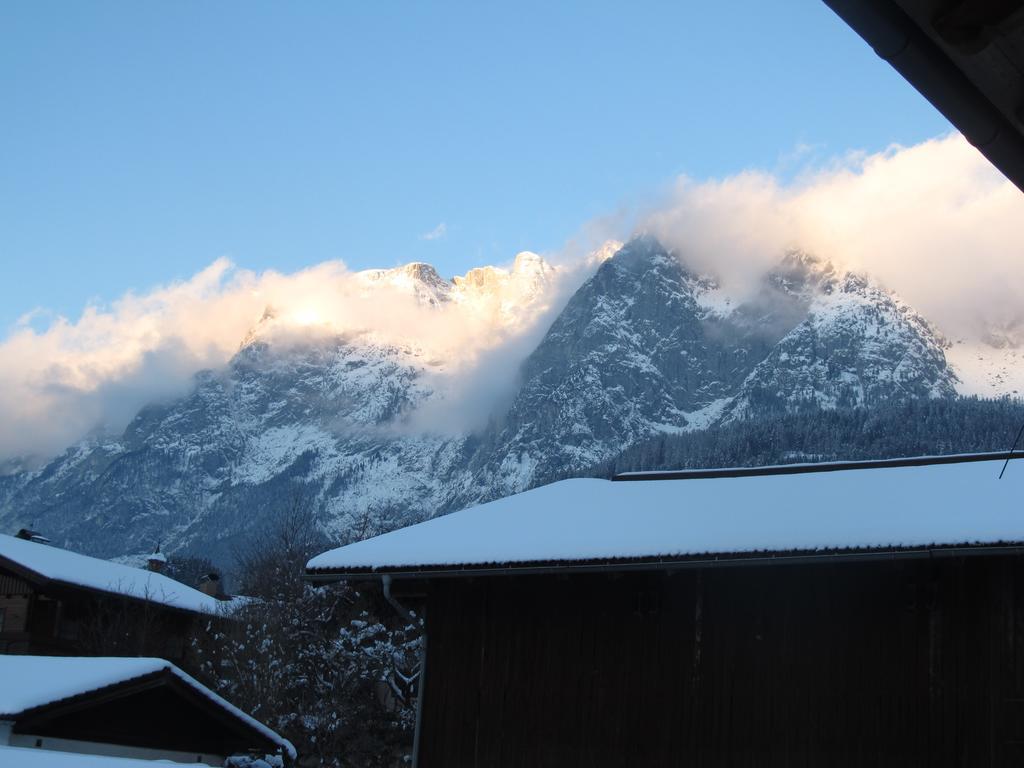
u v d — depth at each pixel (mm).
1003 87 6254
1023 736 14430
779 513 16531
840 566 16109
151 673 22750
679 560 15609
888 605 15680
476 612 18219
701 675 16438
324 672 40219
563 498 19875
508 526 18234
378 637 40312
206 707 23688
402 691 39969
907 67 6211
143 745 22594
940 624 15289
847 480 18312
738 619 16484
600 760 16656
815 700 15703
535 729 17219
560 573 16641
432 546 17875
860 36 6125
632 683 16828
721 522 16547
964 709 14852
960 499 15906
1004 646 14836
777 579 16453
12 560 42281
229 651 41969
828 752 15422
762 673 16109
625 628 17141
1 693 21016
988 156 6715
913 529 14734
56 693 21156
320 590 41438
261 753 24516
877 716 15312
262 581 48969
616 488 20297
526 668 17578
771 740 15766
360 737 39719
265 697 38906
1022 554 14375
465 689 17844
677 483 20203
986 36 5875
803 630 16062
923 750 14938
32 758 12328
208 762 23750
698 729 16219
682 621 16812
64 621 43125
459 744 17594
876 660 15531
